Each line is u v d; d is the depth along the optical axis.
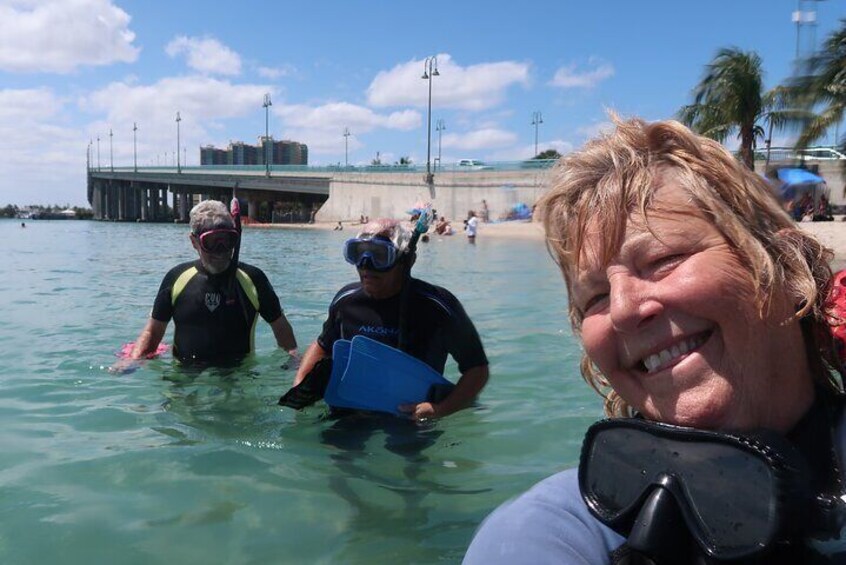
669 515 1.04
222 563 2.01
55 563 2.00
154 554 2.06
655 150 1.17
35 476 2.69
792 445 1.04
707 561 1.01
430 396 3.56
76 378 4.32
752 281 1.05
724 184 1.11
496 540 1.23
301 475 2.75
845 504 1.04
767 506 0.97
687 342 1.09
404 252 3.62
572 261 1.23
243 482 2.67
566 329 6.22
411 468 2.85
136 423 3.43
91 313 7.11
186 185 81.50
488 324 6.53
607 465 1.15
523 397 3.94
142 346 4.77
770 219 1.14
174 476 2.72
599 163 1.21
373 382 3.51
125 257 16.45
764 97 23.12
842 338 1.15
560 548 1.18
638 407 1.17
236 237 4.73
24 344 5.41
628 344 1.13
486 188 42.16
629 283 1.11
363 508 2.43
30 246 21.84
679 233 1.09
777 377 1.10
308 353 3.96
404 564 2.01
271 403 3.80
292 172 62.22
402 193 48.28
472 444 3.16
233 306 4.78
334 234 35.88
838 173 24.06
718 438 1.02
